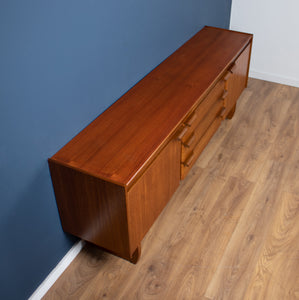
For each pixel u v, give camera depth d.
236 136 3.16
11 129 1.61
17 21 1.48
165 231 2.40
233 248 2.29
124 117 2.15
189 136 2.35
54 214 2.02
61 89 1.81
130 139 1.99
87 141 1.98
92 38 1.92
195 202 2.59
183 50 2.86
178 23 2.77
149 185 1.97
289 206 2.54
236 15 3.74
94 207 1.91
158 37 2.56
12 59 1.51
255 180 2.74
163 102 2.27
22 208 1.79
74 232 2.10
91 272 2.19
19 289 1.93
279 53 3.72
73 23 1.76
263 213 2.50
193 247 2.31
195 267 2.20
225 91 2.79
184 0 2.74
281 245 2.30
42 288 2.07
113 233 1.97
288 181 2.73
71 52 1.80
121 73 2.26
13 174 1.68
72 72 1.85
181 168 2.38
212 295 2.07
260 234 2.37
